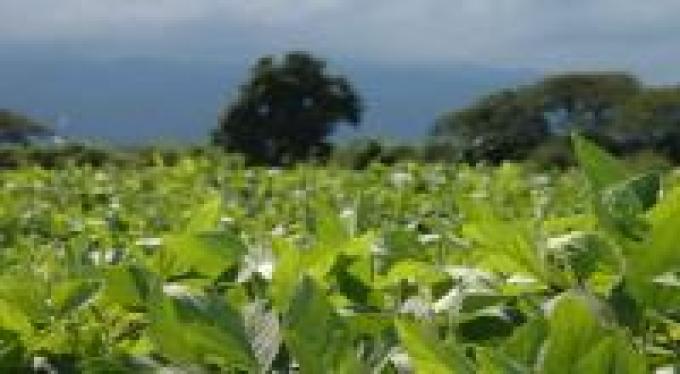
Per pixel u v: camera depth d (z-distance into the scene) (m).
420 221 4.12
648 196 2.44
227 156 10.26
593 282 2.41
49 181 9.09
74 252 3.66
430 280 2.70
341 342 1.87
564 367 1.65
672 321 2.12
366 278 2.68
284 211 6.49
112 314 2.56
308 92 80.81
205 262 2.86
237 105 81.00
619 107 72.75
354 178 8.82
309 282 1.90
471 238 2.73
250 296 2.75
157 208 7.05
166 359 2.10
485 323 2.29
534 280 2.44
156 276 2.52
